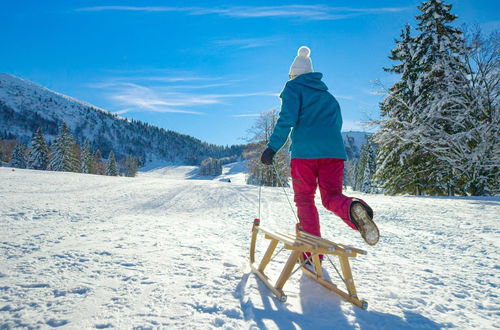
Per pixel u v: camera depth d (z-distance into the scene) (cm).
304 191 283
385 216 766
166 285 222
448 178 1970
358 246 433
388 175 2205
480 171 1814
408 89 2098
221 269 270
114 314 174
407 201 1147
